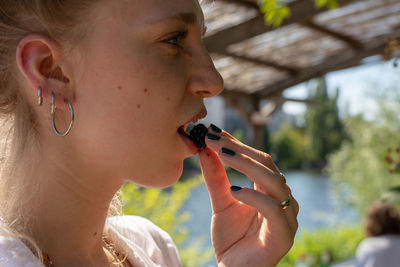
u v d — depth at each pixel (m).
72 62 0.73
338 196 14.00
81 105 0.74
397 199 2.17
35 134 0.77
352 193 12.95
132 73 0.73
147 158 0.78
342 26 5.89
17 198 0.77
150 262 1.08
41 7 0.70
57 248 0.79
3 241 0.70
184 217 4.35
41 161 0.77
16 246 0.71
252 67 6.70
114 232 1.03
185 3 0.78
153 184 0.81
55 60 0.73
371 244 4.27
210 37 4.82
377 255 4.16
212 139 0.92
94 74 0.73
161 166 0.79
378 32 6.28
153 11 0.74
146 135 0.76
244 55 6.11
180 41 0.81
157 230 1.24
